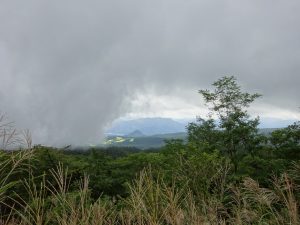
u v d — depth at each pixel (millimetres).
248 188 4820
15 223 2904
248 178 4918
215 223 4070
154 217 3307
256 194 4723
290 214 4285
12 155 3094
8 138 3074
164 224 3574
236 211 4461
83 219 3096
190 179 4801
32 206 3066
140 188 3523
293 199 4473
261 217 4355
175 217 3420
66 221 3035
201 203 4371
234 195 4809
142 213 3393
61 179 3121
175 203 3541
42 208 2951
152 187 3598
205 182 4953
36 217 2891
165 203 3629
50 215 3008
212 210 4203
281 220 4375
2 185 2979
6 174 3076
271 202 4734
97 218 3174
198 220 3693
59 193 3141
